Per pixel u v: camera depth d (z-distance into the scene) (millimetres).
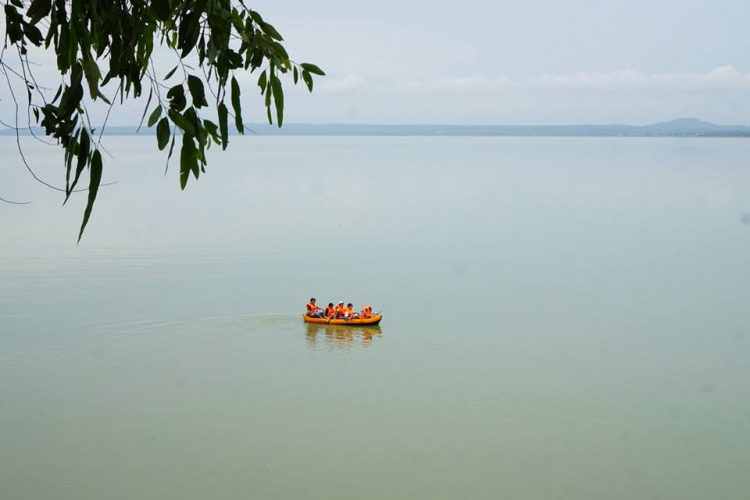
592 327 23484
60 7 3656
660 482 14133
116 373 19125
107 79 3650
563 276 30734
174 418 16562
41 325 22656
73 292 26547
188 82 3631
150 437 15672
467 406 17422
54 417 16453
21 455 14789
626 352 21125
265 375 19234
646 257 35000
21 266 30859
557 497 13617
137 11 3799
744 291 28312
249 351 21047
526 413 17062
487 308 25672
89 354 20422
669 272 31594
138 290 27031
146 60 4227
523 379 19094
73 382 18438
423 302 26484
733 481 14188
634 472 14508
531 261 33844
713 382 18875
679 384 18781
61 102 3486
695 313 25156
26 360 19781
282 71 4199
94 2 3639
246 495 13516
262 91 4215
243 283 28500
